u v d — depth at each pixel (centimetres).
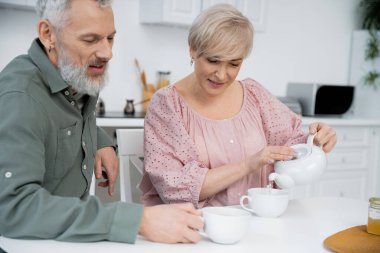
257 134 157
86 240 93
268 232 108
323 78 402
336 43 404
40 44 113
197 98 156
